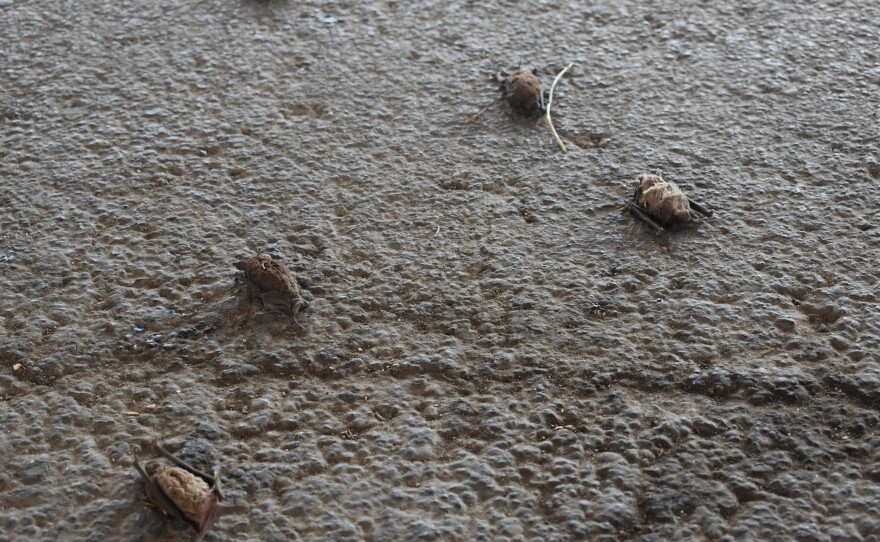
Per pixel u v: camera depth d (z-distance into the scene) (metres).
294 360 1.57
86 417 1.52
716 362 1.56
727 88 1.85
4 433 1.51
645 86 1.86
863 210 1.69
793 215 1.69
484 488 1.48
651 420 1.52
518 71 1.84
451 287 1.63
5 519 1.45
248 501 1.47
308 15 1.98
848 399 1.53
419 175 1.75
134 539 1.44
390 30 1.96
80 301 1.62
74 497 1.47
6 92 1.85
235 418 1.53
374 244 1.67
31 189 1.73
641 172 1.75
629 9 1.99
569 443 1.51
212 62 1.90
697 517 1.46
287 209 1.71
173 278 1.64
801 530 1.45
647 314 1.60
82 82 1.87
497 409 1.53
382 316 1.61
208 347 1.58
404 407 1.53
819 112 1.81
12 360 1.57
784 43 1.92
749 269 1.64
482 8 1.99
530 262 1.65
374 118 1.82
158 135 1.79
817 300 1.61
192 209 1.71
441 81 1.87
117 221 1.69
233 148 1.78
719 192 1.72
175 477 1.45
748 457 1.49
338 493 1.47
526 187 1.73
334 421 1.52
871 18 1.96
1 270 1.64
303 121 1.82
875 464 1.48
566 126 1.81
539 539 1.44
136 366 1.56
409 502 1.47
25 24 1.96
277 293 1.60
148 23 1.96
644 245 1.67
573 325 1.59
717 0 2.00
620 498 1.47
